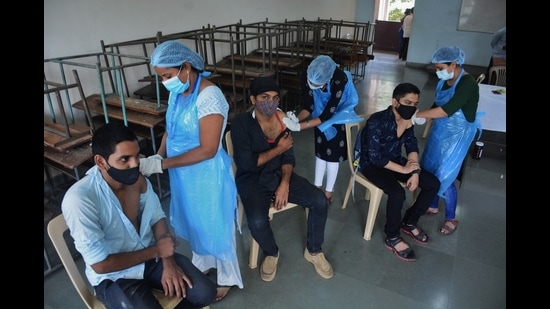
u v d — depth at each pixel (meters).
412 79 6.28
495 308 1.66
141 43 3.08
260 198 1.68
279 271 1.86
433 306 1.66
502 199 2.54
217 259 1.61
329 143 2.20
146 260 1.19
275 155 1.69
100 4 2.82
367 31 6.03
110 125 1.07
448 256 1.98
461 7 6.57
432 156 2.09
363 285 1.78
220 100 1.29
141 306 1.14
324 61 1.92
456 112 1.93
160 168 1.25
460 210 2.40
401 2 10.09
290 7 5.53
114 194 1.15
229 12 4.24
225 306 1.65
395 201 1.90
